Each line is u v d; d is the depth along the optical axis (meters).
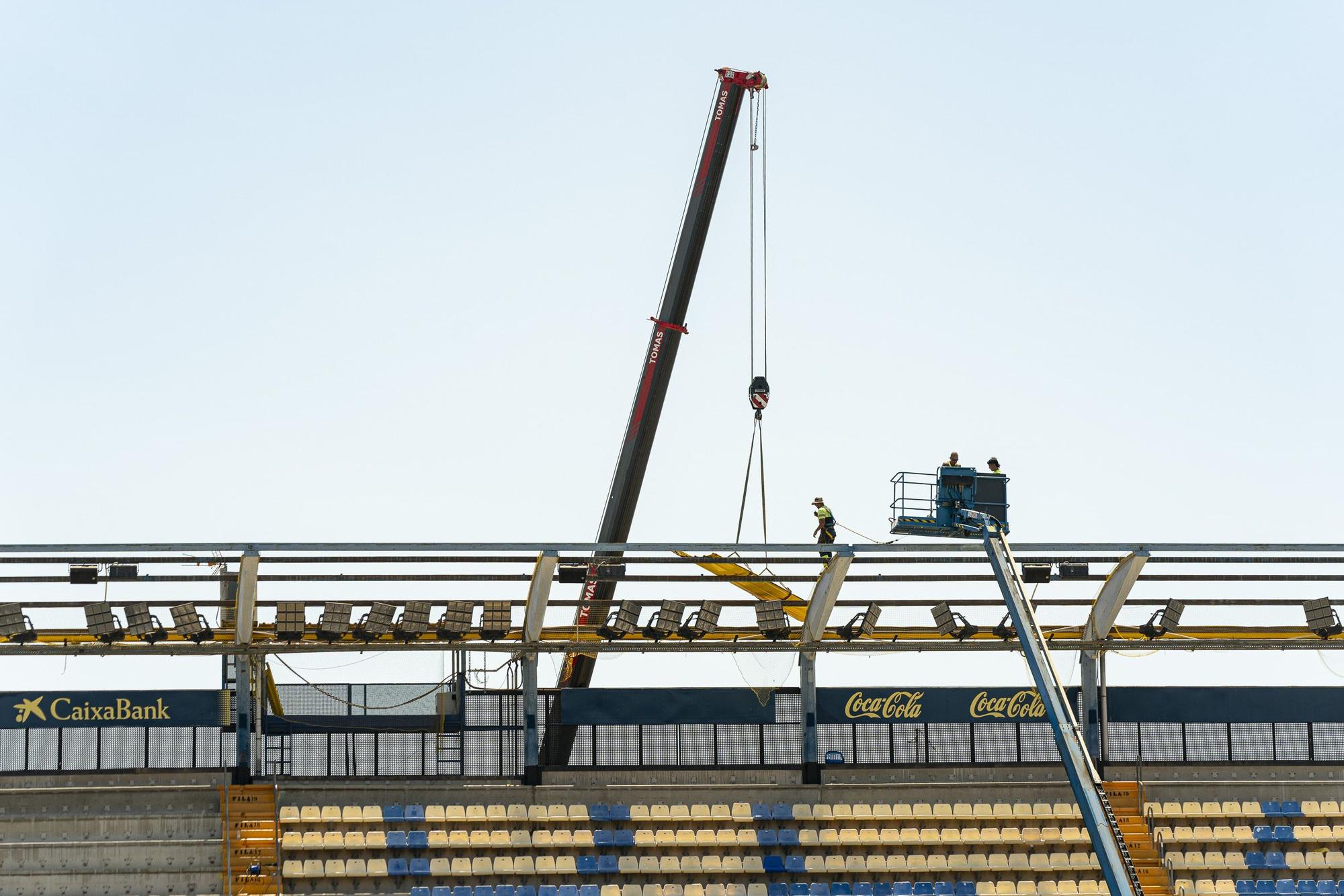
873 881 50.91
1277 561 51.53
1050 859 51.50
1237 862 51.78
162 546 46.94
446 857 49.31
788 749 52.03
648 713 51.66
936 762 52.72
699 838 50.59
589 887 48.91
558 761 52.00
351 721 50.56
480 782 50.72
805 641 50.91
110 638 47.91
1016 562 50.56
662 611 49.94
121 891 47.78
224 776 49.91
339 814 49.41
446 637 49.44
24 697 49.34
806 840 50.91
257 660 49.78
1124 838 51.91
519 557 48.81
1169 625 51.50
